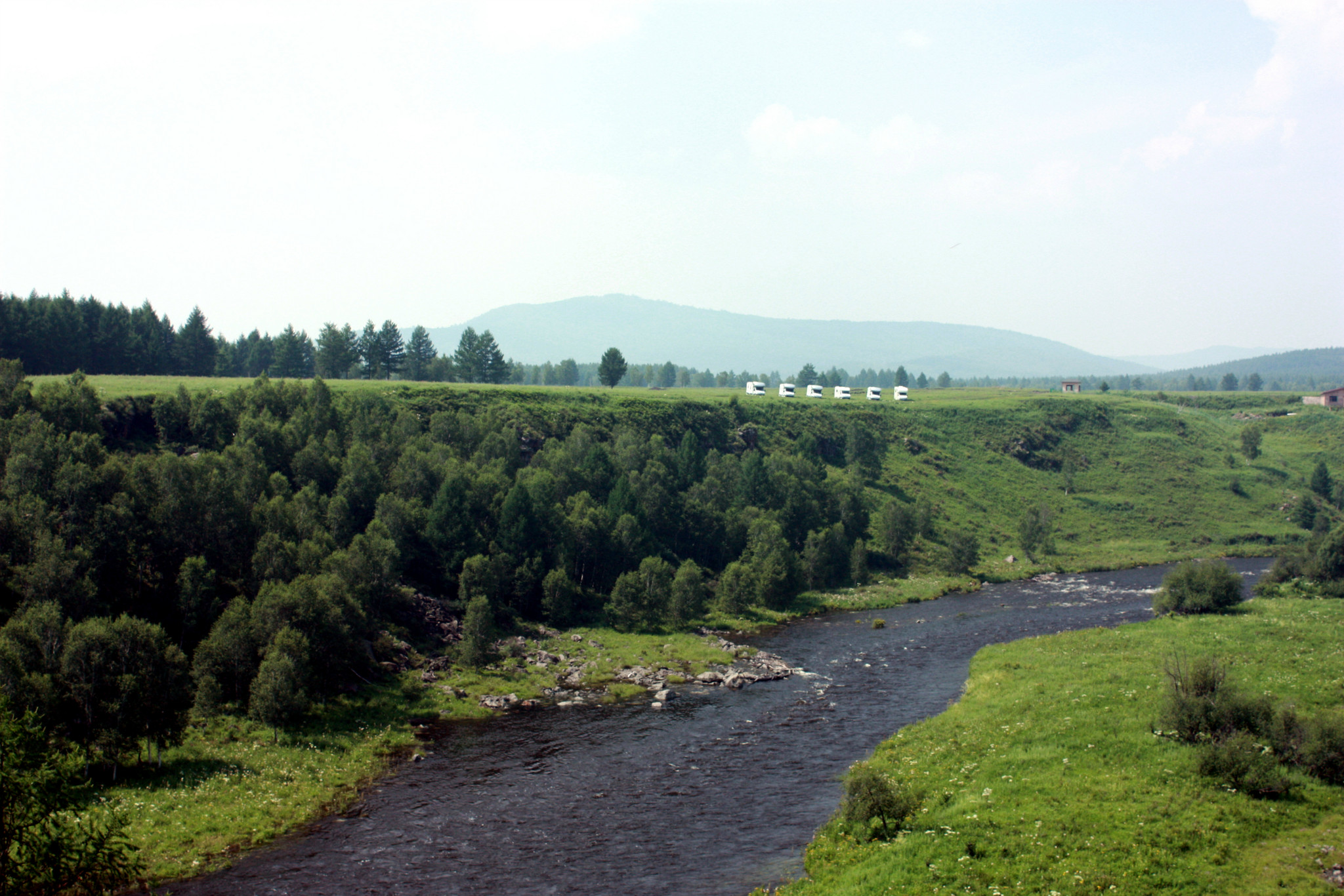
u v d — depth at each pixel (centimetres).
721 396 19688
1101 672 6200
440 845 4216
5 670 4459
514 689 6994
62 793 2589
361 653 6862
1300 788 3900
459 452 11375
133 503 6644
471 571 8319
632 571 9725
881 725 6022
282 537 7406
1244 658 6162
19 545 5981
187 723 5244
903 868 3466
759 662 7925
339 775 5131
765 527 11575
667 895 3644
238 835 4288
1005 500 17025
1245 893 3081
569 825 4444
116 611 6200
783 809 4581
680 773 5172
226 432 9506
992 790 4172
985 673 6881
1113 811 3769
